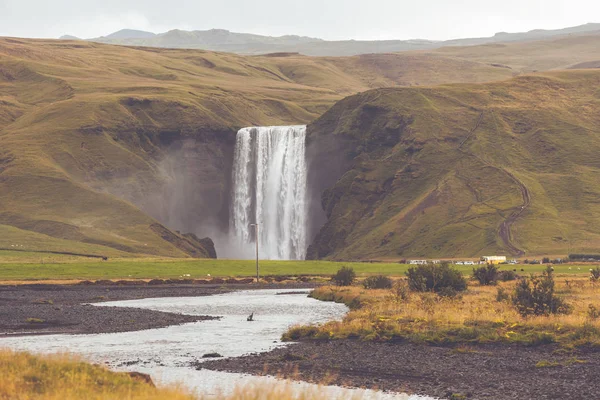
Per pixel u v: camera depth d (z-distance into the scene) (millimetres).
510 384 42906
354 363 50438
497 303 78500
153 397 31141
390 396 40000
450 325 63156
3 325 77750
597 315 65250
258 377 45531
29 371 33656
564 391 40781
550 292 71062
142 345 60969
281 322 78875
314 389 40875
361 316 71812
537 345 55812
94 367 36312
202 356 54125
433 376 45750
